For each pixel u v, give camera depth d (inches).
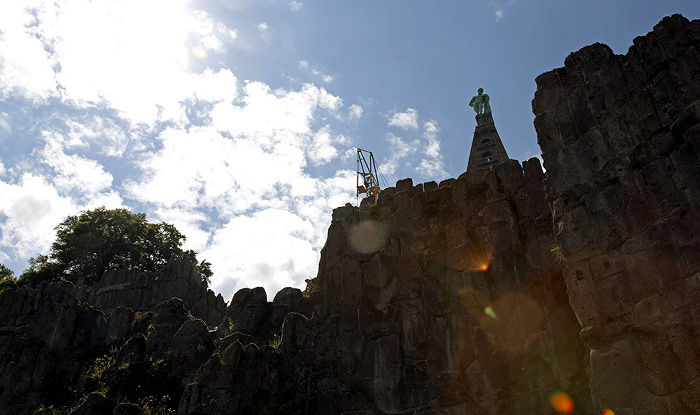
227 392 1036.5
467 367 986.1
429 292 1111.6
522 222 1120.8
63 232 2780.5
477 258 1109.1
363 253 1248.2
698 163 639.8
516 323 994.1
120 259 2753.4
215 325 2031.3
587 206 714.8
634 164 694.5
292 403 1064.2
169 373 1202.6
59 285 1625.2
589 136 750.5
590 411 850.8
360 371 1080.8
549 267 1023.6
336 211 1371.8
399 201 1294.3
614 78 761.0
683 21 729.0
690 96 677.9
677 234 627.8
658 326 606.2
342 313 1165.7
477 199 1203.2
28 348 1441.9
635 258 649.6
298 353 1149.1
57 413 1290.6
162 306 1428.4
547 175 770.2
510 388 940.6
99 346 1528.1
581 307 669.3
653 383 590.9
